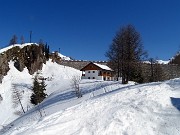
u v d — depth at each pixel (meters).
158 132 12.34
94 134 12.91
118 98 17.42
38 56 100.62
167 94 16.56
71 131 13.42
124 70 51.75
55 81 88.75
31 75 94.19
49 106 35.75
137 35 52.75
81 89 50.59
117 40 53.56
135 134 12.38
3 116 62.47
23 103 68.50
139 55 52.72
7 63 88.50
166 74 81.88
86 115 15.09
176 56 93.50
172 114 13.76
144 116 13.91
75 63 116.62
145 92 17.80
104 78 85.69
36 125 14.30
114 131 12.87
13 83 82.06
